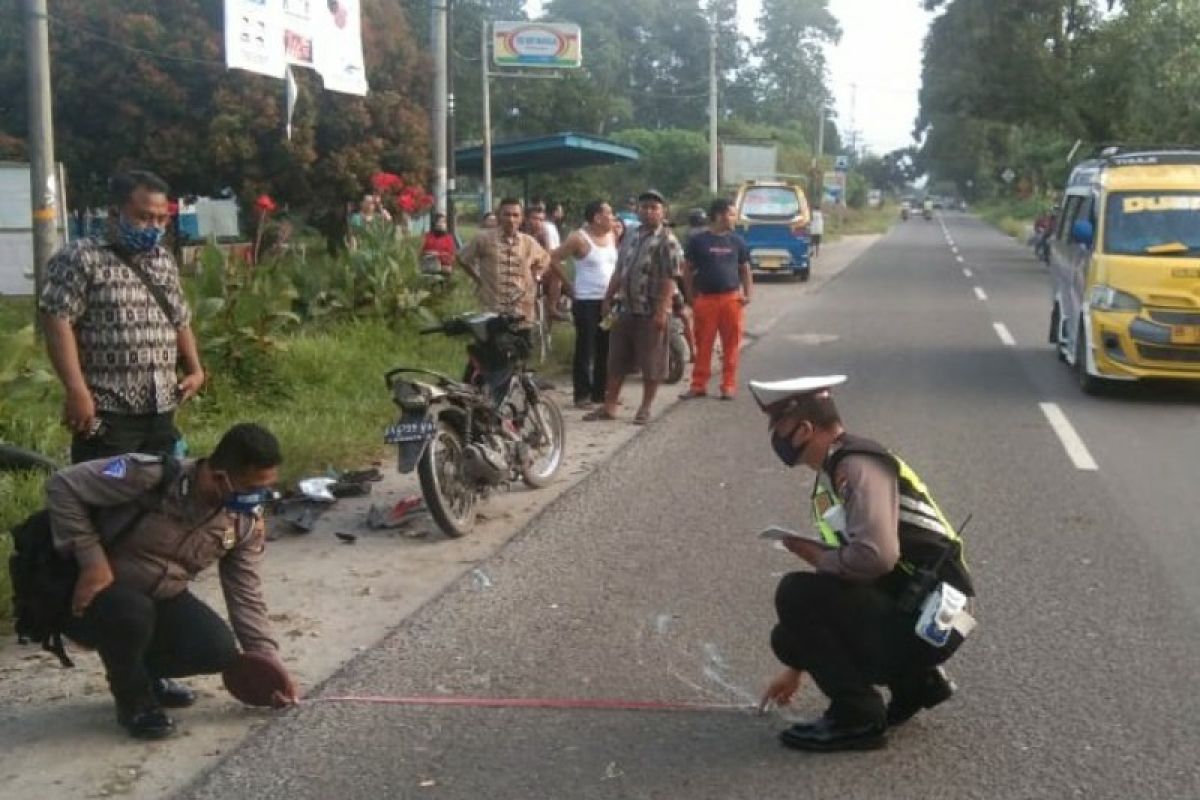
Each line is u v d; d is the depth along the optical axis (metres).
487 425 7.93
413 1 42.97
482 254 11.05
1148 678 5.28
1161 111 34.72
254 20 16.98
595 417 11.19
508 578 6.67
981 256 41.38
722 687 5.22
